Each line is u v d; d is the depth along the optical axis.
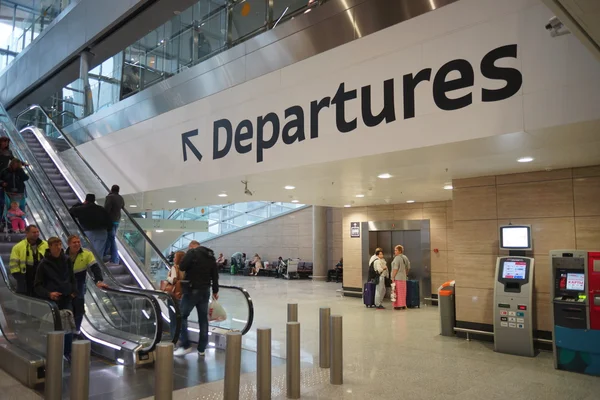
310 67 6.95
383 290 11.85
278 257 24.19
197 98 9.02
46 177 9.79
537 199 7.25
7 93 18.95
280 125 7.34
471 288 7.92
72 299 5.64
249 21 9.24
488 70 5.01
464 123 5.17
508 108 4.84
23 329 5.61
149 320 5.98
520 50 4.80
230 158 8.19
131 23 11.63
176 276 7.32
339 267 19.77
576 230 6.84
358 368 5.98
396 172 7.52
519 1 4.82
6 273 6.46
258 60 7.85
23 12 20.03
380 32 6.07
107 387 4.99
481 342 7.66
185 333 6.82
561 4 2.62
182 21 11.66
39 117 14.91
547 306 7.05
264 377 4.59
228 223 27.50
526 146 5.46
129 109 10.92
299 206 23.36
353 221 14.62
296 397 4.73
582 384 5.41
